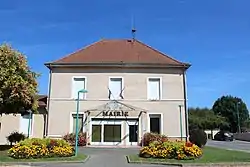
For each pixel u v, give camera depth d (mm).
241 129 82812
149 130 28625
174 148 18188
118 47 33469
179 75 29625
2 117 29594
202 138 26781
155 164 16625
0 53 21578
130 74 29531
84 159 17688
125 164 16500
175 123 28609
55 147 18453
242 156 19469
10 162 16203
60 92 29172
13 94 20625
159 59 30859
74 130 28719
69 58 30828
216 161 17047
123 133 28609
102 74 29531
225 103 85750
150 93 29438
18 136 26594
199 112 84250
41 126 29750
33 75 23078
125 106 28938
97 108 28891
